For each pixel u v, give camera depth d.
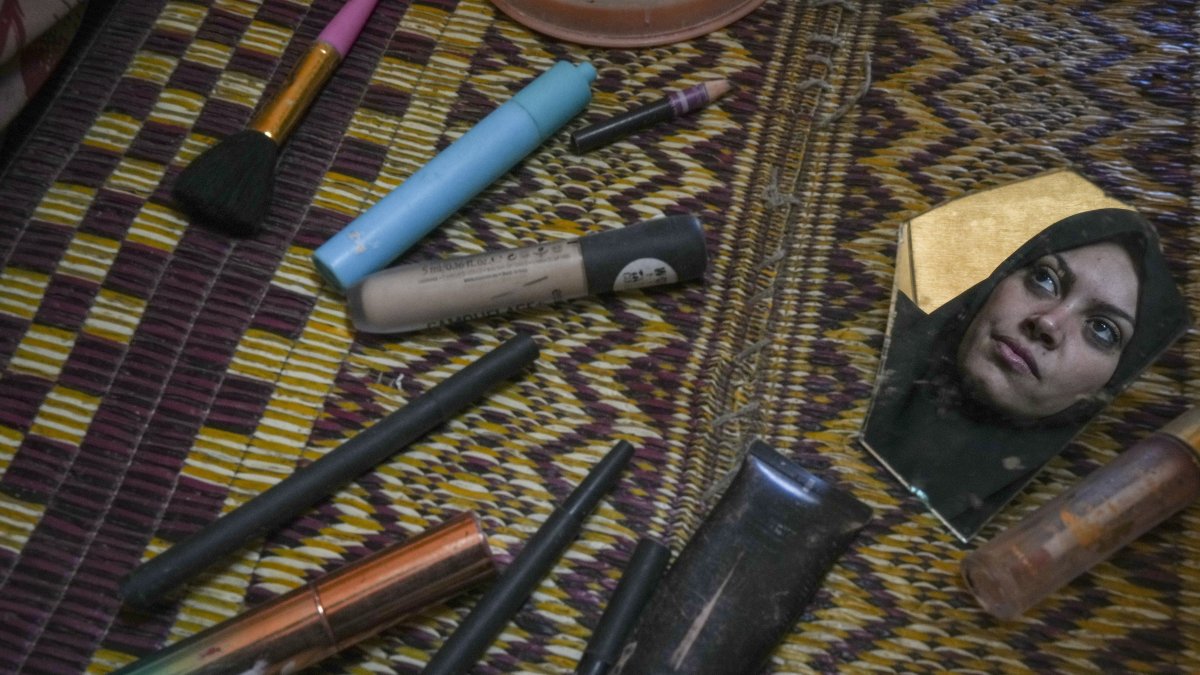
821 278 0.54
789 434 0.51
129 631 0.46
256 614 0.44
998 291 0.50
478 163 0.53
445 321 0.51
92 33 0.58
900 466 0.50
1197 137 0.56
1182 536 0.48
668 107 0.57
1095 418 0.50
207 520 0.48
